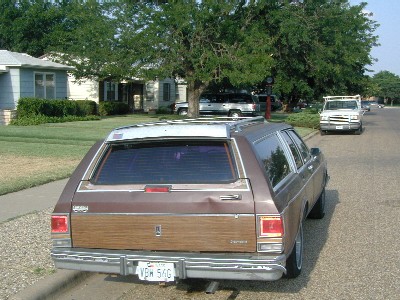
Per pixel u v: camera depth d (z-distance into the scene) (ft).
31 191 33.40
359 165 49.70
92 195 16.14
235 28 86.99
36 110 85.66
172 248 15.55
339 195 35.01
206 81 86.89
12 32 152.66
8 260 20.03
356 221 27.84
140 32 85.40
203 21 84.28
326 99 95.61
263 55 87.25
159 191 15.64
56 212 16.28
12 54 91.20
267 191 15.19
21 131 70.90
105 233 15.97
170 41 84.69
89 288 18.84
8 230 24.25
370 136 85.87
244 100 117.08
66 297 17.95
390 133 92.94
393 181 40.22
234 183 15.47
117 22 90.17
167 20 83.97
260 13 97.30
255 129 18.44
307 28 99.35
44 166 42.70
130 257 15.47
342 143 73.00
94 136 66.08
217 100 117.91
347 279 19.21
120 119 98.73
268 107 107.55
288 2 98.07
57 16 152.15
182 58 88.63
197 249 15.42
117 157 16.87
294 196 17.72
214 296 17.88
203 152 16.26
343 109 88.12
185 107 121.90
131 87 126.41
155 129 16.85
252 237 15.08
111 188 16.16
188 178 15.85
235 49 87.30
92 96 115.96
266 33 98.53
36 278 18.20
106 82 117.39
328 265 20.79
